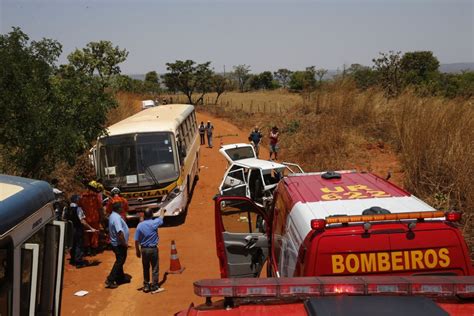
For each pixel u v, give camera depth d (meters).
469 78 27.00
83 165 16.89
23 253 3.96
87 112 12.59
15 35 11.26
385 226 4.56
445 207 10.46
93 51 24.16
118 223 9.79
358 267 4.48
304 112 29.14
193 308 3.48
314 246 4.51
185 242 12.99
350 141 18.80
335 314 3.05
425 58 33.91
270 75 94.12
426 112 14.36
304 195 5.77
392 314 3.04
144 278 9.71
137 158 14.44
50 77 12.09
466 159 11.24
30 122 11.10
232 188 15.27
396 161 15.91
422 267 4.50
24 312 3.97
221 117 46.47
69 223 6.32
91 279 10.49
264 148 26.69
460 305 3.34
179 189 14.55
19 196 4.05
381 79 26.81
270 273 7.10
